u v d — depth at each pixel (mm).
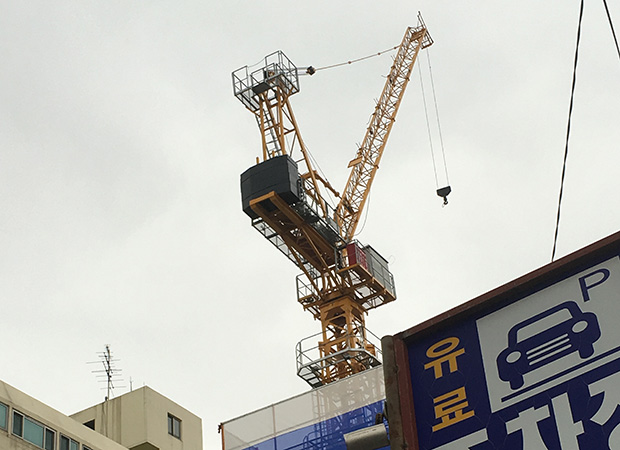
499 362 10953
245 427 25547
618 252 10664
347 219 85438
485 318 11305
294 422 24859
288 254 79125
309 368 72188
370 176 88875
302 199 73688
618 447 9727
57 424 52219
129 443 63812
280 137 79438
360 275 78812
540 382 10562
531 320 10945
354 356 72625
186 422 68250
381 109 94312
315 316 79688
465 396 11023
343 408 24469
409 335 11719
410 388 11430
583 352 10422
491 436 10617
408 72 97188
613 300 10477
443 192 79125
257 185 73875
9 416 48812
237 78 81938
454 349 11367
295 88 81812
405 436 11133
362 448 12094
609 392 10055
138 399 65562
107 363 69125
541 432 10297
